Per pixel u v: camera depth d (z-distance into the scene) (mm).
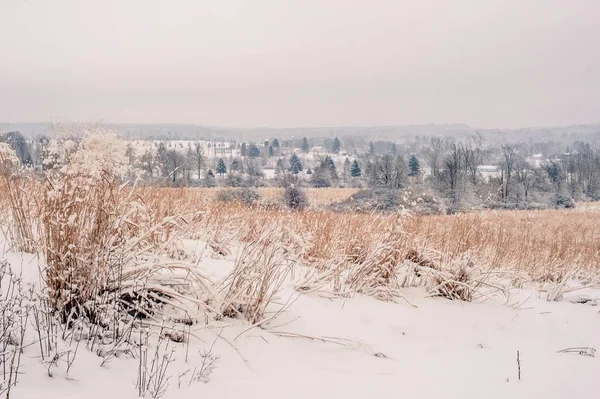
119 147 4617
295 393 3771
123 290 4469
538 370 5047
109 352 3734
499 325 6680
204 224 7633
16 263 4773
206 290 4926
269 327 5117
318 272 7086
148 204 6539
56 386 3127
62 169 4363
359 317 6082
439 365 4980
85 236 4355
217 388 3641
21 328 3385
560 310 8016
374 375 4441
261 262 5434
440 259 7957
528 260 11188
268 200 20453
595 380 4754
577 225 21516
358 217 8883
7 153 5543
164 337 4281
